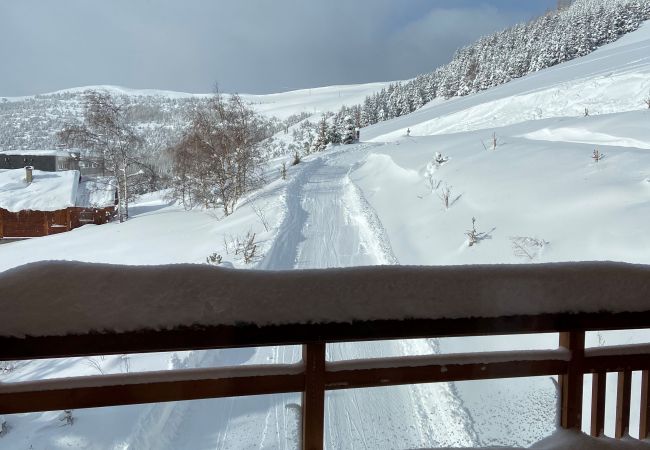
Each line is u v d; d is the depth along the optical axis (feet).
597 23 206.90
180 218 69.41
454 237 31.68
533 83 129.70
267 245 37.27
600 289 4.75
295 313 4.03
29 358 3.61
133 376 4.17
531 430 12.87
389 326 4.28
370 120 255.09
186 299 3.81
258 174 75.87
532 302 4.56
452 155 54.29
